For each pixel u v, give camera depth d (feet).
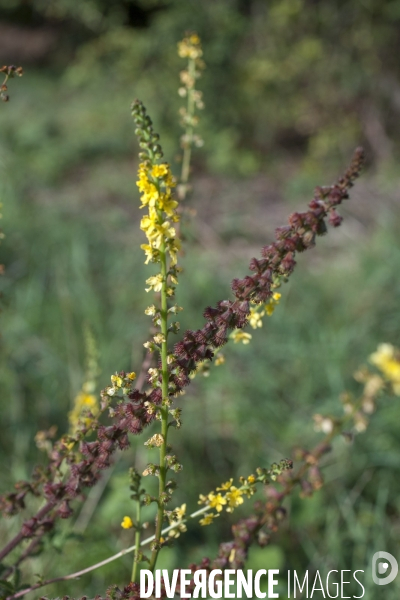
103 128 38.01
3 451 13.89
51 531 7.53
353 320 19.21
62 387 15.89
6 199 26.02
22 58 55.88
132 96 38.52
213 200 31.78
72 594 10.56
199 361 5.70
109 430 5.95
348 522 12.76
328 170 35.58
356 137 36.40
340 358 16.90
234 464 14.57
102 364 16.39
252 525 6.19
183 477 13.57
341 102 37.06
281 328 18.81
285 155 37.45
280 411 15.76
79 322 18.31
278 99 37.29
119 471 13.29
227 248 26.68
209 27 36.91
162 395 5.64
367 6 36.06
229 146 35.35
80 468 6.34
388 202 29.94
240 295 5.76
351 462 13.94
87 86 44.80
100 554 11.14
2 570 7.36
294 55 36.65
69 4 43.57
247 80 36.47
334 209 5.84
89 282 20.86
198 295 20.94
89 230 25.00
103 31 43.83
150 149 5.42
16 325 17.83
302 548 12.44
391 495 13.73
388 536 12.75
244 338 7.64
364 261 22.24
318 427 6.70
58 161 33.96
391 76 36.86
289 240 5.78
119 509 12.10
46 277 21.38
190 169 10.52
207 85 36.29
